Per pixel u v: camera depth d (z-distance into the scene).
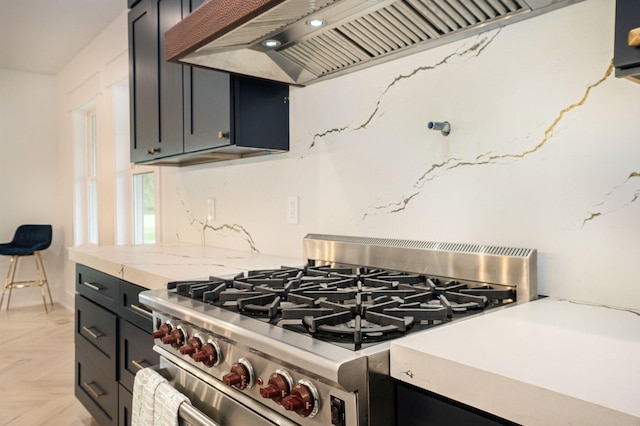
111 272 1.96
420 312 0.94
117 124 3.83
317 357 0.77
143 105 2.46
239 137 1.85
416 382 0.75
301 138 1.96
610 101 1.07
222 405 1.08
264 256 2.13
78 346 2.36
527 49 1.22
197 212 2.76
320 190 1.88
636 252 1.04
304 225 1.97
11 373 3.08
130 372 1.82
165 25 2.21
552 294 1.18
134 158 2.59
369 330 0.86
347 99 1.75
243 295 1.20
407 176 1.54
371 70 1.65
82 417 2.48
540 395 0.60
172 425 1.13
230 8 1.26
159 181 3.18
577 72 1.13
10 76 5.00
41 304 5.13
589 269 1.11
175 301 1.24
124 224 3.88
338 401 0.79
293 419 0.89
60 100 5.14
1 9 3.35
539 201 1.20
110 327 1.97
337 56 1.55
